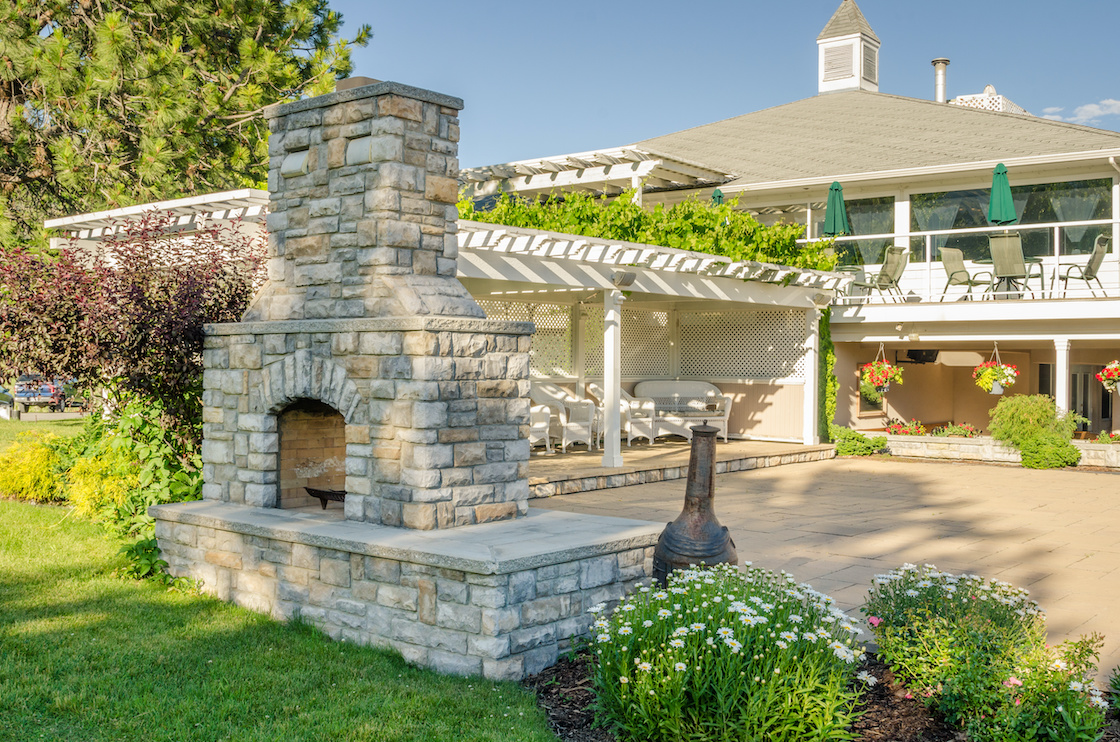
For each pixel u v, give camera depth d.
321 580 6.29
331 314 7.11
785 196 19.30
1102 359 19.28
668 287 13.59
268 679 5.30
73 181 16.14
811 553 8.53
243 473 7.59
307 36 19.34
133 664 5.54
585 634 5.90
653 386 17.72
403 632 5.76
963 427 18.20
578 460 13.79
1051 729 4.26
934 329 16.75
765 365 17.83
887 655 5.07
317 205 7.25
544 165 15.97
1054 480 13.99
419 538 6.05
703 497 6.28
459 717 4.74
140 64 16.05
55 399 10.69
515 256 11.23
